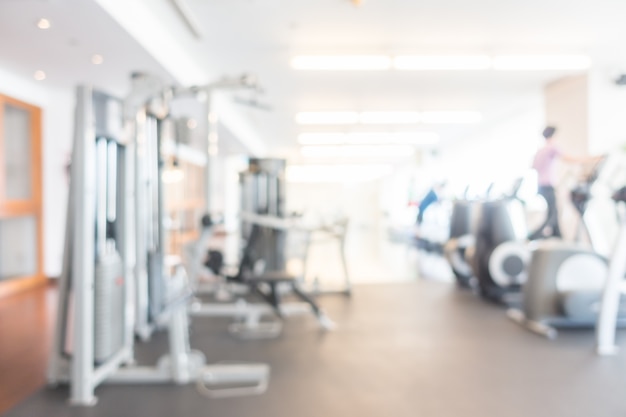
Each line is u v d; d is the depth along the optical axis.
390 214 14.30
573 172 5.23
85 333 2.15
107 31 3.37
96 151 2.46
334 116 7.58
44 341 3.10
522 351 2.94
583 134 5.29
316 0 3.42
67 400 2.18
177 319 2.44
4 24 3.24
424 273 7.26
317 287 4.95
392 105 6.82
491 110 7.18
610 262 2.89
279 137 9.70
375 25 3.91
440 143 10.21
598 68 5.20
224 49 4.48
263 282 3.42
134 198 2.97
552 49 4.57
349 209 15.16
